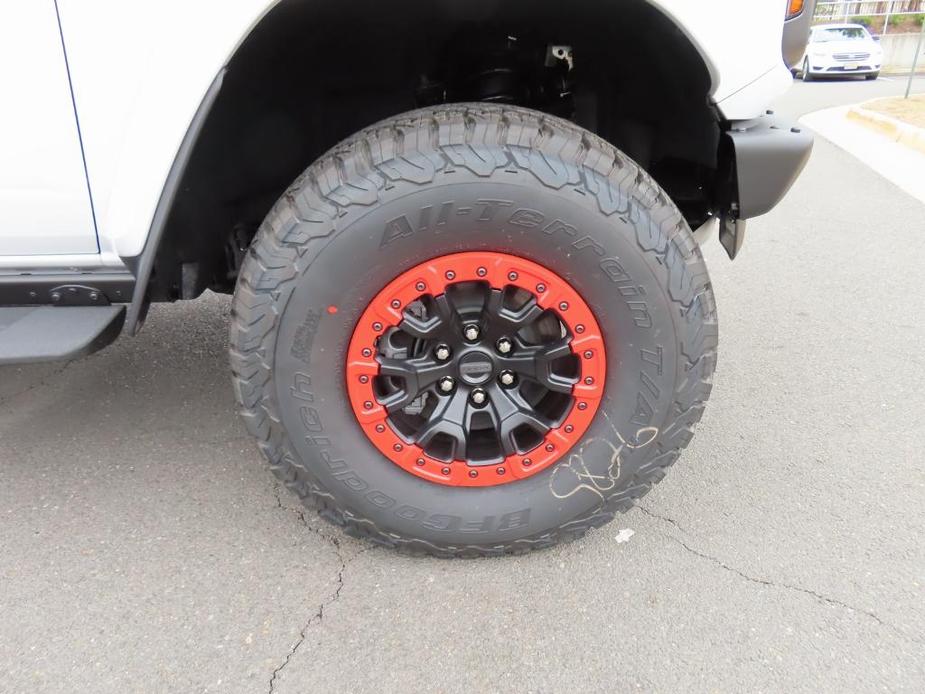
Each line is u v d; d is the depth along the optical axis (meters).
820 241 4.66
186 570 1.93
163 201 1.60
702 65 1.76
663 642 1.67
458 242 1.58
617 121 2.23
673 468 2.33
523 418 1.74
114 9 1.49
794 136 1.74
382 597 1.82
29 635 1.72
